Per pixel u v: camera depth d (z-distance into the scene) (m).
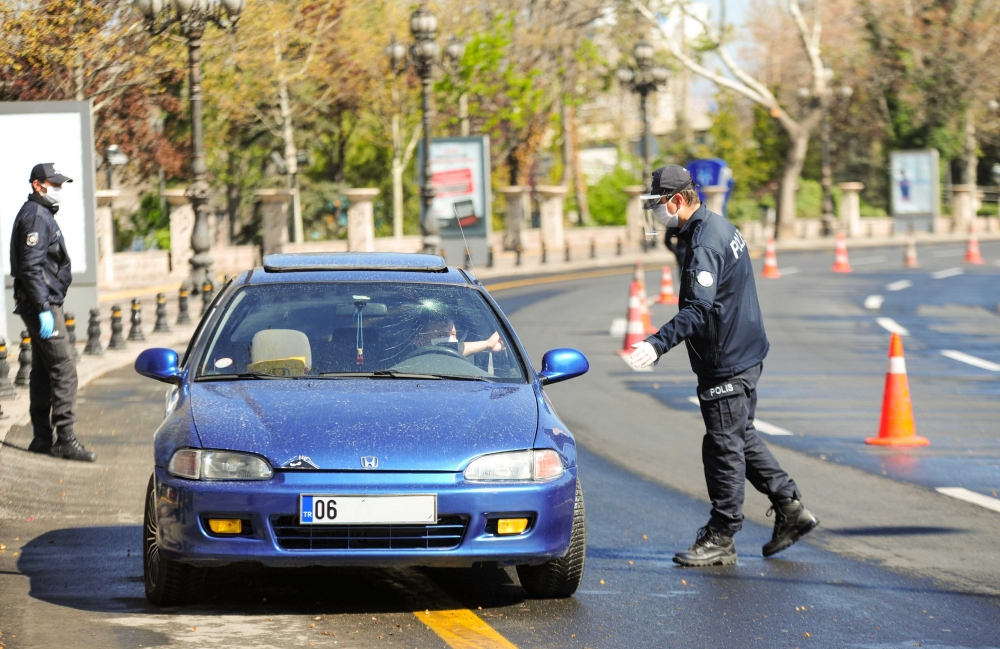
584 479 27.42
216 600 17.00
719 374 19.58
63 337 27.61
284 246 109.69
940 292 86.56
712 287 19.11
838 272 107.31
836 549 20.98
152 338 55.47
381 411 16.31
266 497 15.23
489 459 15.77
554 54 152.38
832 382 44.91
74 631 15.40
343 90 137.38
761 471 20.17
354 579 18.27
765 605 17.22
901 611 16.97
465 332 18.62
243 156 148.00
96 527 21.86
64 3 73.94
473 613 16.55
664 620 16.38
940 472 28.45
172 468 15.68
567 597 17.45
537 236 139.50
